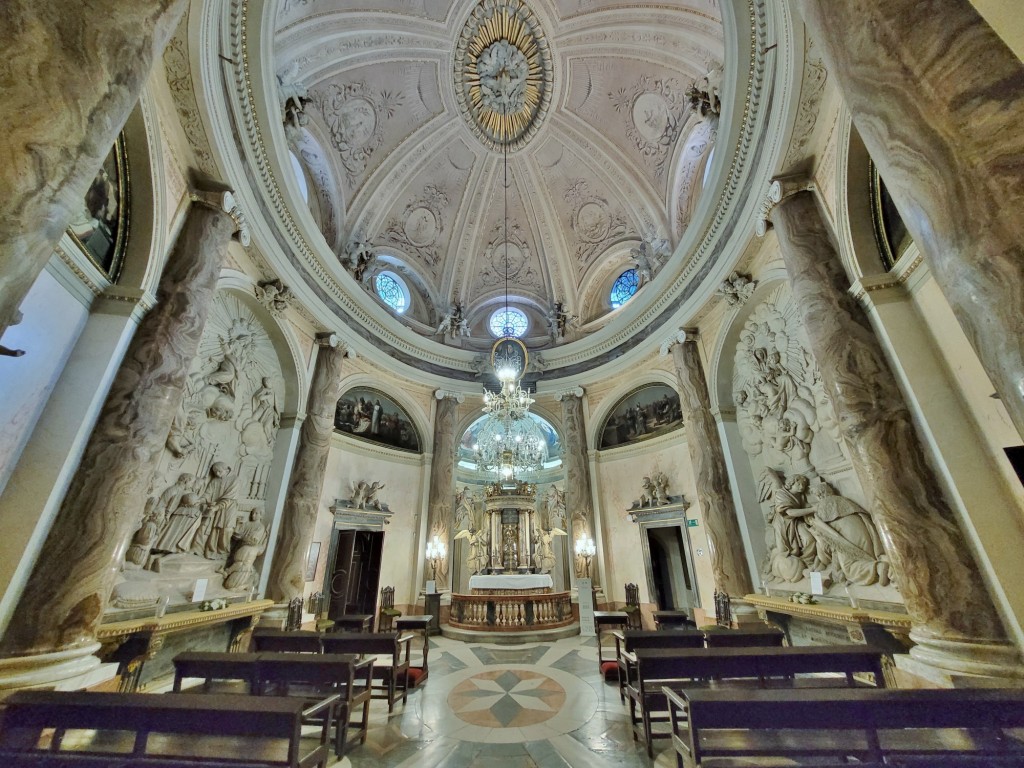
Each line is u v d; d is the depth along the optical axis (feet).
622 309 39.88
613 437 37.96
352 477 32.37
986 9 6.60
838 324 15.19
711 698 7.41
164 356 15.02
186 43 14.75
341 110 33.42
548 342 44.80
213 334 21.58
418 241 43.86
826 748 7.39
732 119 20.39
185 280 16.55
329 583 28.94
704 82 26.35
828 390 15.12
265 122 20.11
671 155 35.22
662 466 33.45
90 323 13.93
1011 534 11.00
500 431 29.14
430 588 30.86
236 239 20.68
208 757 7.52
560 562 42.70
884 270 14.88
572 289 45.73
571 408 39.42
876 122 8.09
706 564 28.55
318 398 28.19
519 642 26.48
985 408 11.84
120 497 12.85
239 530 22.30
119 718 7.34
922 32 7.31
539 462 29.27
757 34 16.96
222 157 17.94
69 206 6.62
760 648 11.65
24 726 7.32
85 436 12.95
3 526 11.16
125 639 13.87
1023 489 10.98
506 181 43.01
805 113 16.33
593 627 28.76
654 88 33.63
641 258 38.29
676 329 30.25
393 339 36.86
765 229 20.16
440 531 35.01
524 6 33.99
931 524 12.00
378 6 29.60
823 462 19.29
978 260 6.37
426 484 36.88
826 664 10.98
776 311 22.80
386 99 35.53
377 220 39.37
